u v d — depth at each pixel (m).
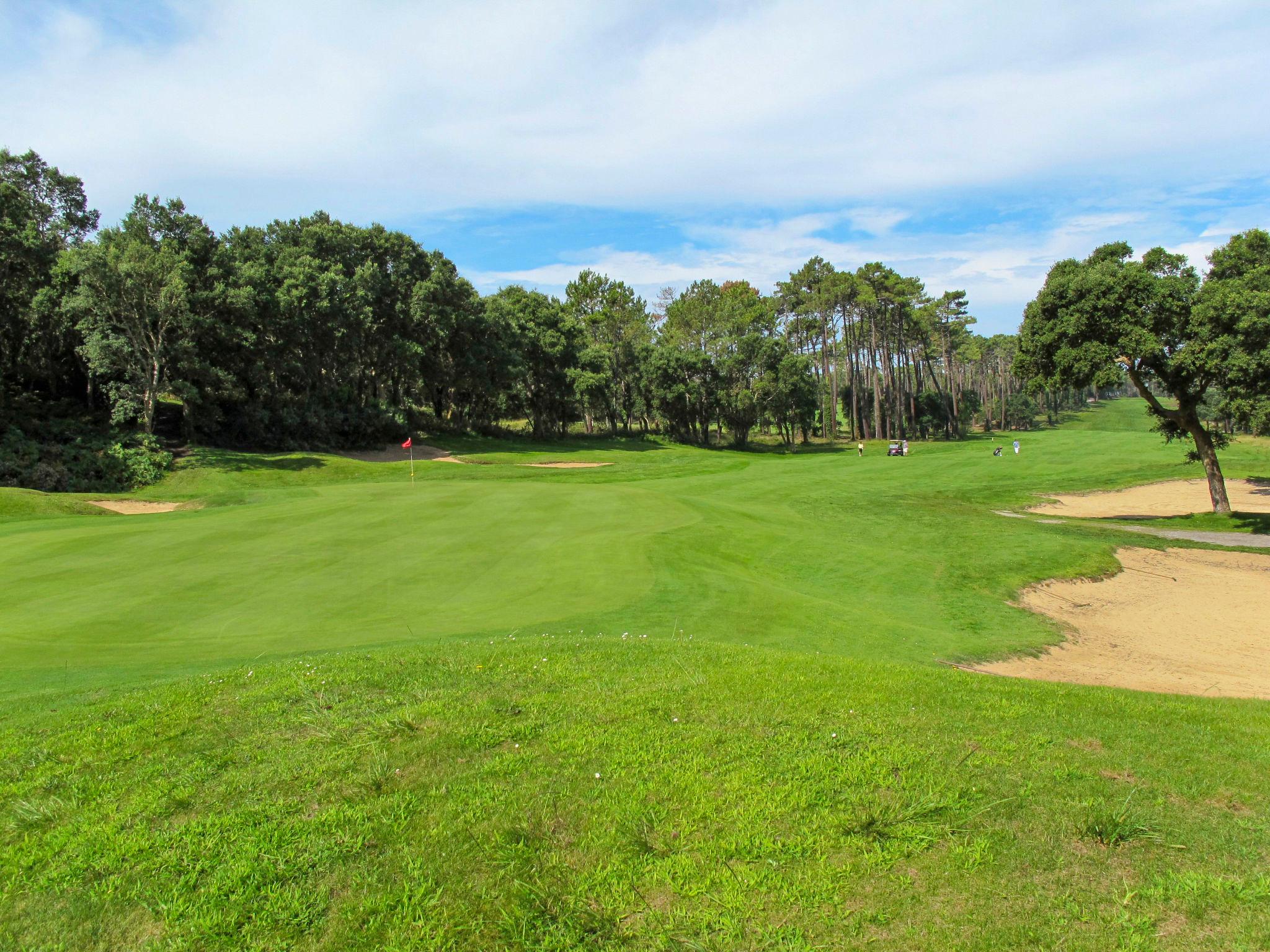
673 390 73.31
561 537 17.30
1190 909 3.55
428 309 54.59
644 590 13.05
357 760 5.11
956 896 3.68
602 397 70.81
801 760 5.04
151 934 3.52
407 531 17.86
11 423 38.09
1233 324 23.47
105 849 4.14
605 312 79.94
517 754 5.16
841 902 3.65
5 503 26.33
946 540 21.39
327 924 3.55
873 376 84.62
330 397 51.44
